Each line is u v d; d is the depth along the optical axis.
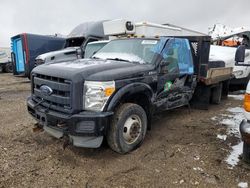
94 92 3.84
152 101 4.84
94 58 5.40
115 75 4.04
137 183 3.51
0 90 10.82
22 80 14.85
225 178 3.63
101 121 3.83
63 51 11.82
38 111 4.25
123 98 4.21
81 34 12.47
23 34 12.91
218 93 7.95
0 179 3.52
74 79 3.81
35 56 13.32
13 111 6.90
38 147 4.52
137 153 4.38
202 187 3.42
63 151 4.38
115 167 3.90
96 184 3.47
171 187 3.42
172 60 5.45
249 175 3.70
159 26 11.23
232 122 6.12
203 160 4.14
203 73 6.57
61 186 3.42
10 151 4.34
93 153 4.34
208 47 6.53
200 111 7.15
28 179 3.55
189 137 5.14
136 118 4.44
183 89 5.98
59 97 3.97
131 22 10.39
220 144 4.78
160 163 4.04
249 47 11.72
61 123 3.93
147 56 5.10
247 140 3.65
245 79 10.26
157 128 5.68
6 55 21.50
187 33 13.19
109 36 11.02
